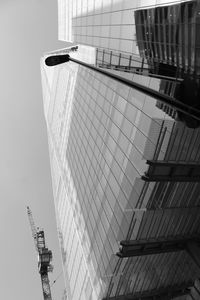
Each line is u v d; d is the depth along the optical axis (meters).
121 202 57.00
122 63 64.94
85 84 97.69
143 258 58.00
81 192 88.62
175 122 46.56
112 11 63.41
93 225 75.12
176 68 45.41
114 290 65.25
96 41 73.94
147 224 52.56
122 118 62.84
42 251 143.50
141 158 50.97
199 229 57.44
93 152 78.25
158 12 44.75
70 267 108.19
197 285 54.25
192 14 36.34
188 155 48.34
